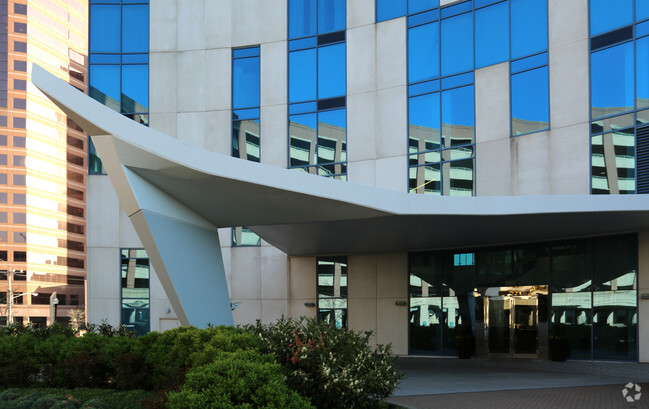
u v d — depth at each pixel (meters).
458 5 23.50
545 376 16.44
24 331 15.11
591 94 20.02
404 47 24.53
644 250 18.56
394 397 12.51
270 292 26.38
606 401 11.82
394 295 24.88
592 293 19.88
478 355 22.78
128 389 11.84
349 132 25.20
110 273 26.31
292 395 7.17
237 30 27.31
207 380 6.88
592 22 20.22
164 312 26.08
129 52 27.62
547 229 18.36
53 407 9.05
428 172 23.50
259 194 13.99
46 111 137.25
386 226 17.42
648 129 18.61
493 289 22.70
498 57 22.39
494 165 22.06
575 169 20.11
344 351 9.82
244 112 26.89
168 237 13.79
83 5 151.38
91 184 26.69
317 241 21.59
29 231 131.38
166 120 27.23
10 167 130.62
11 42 133.50
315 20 26.38
